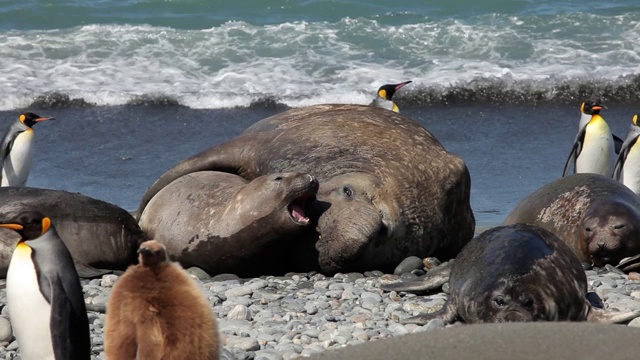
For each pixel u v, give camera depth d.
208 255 34.25
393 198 34.16
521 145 57.03
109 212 35.03
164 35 74.69
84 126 59.94
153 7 83.19
